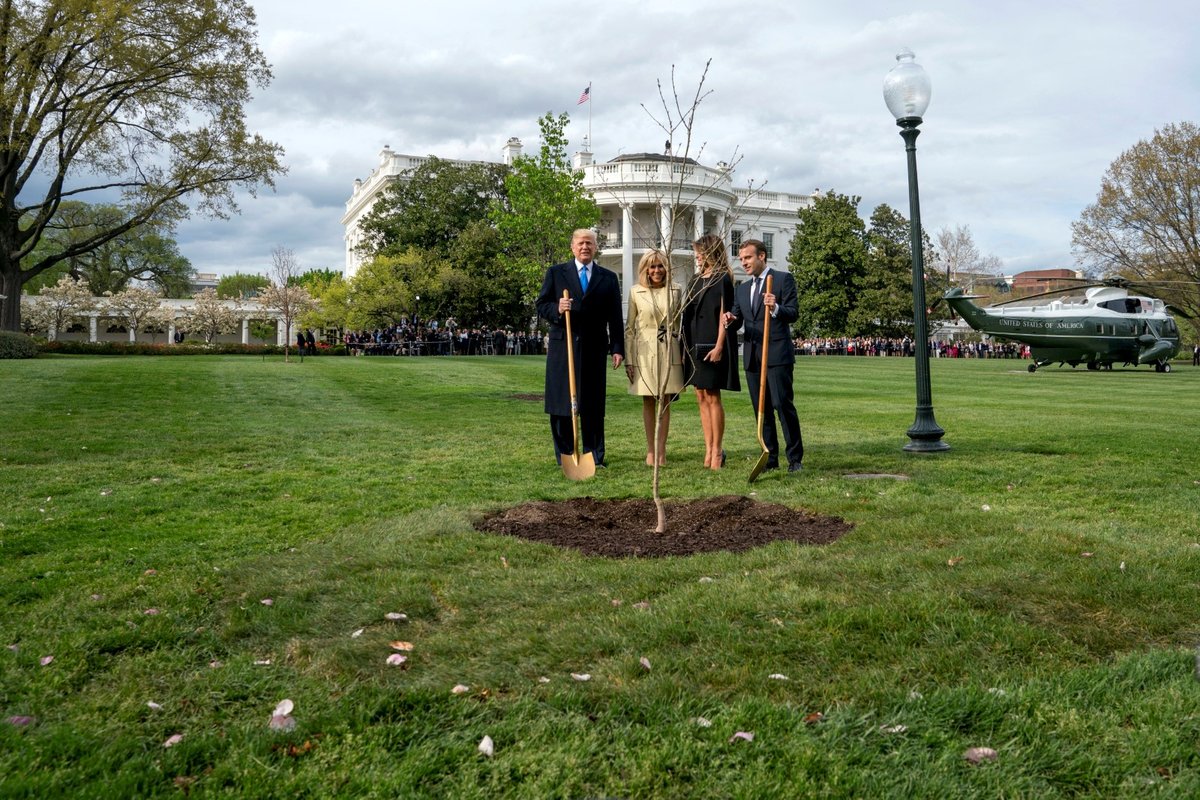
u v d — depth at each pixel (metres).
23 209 32.25
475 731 2.28
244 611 3.29
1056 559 3.74
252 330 63.50
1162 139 40.41
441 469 6.89
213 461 7.33
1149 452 7.77
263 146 32.78
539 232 34.78
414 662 2.81
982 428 10.04
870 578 3.55
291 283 42.62
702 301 6.86
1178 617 3.10
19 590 3.55
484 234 49.41
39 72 29.25
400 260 47.25
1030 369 29.28
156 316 57.16
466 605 3.38
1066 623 3.05
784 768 2.08
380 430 9.65
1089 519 4.89
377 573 3.77
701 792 2.00
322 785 2.02
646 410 7.14
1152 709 2.36
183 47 30.47
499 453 7.88
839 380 21.00
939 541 4.15
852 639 2.89
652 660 2.75
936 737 2.24
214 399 12.91
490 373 20.69
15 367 19.14
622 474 6.63
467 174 53.06
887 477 6.34
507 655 2.84
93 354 39.34
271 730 2.31
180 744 2.23
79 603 3.36
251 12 31.50
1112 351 28.64
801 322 57.47
